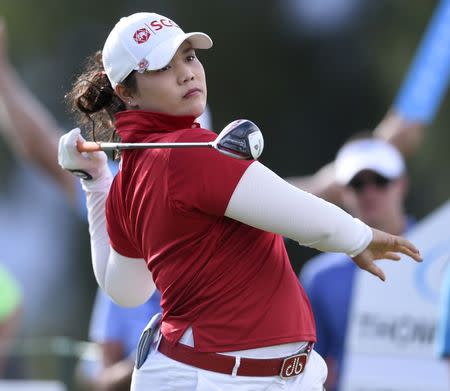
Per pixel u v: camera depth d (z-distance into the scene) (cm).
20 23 5941
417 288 2278
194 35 1459
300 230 1396
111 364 2244
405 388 2264
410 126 2717
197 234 1422
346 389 2278
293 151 5753
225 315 1429
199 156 1392
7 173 5803
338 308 2352
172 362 1455
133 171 1476
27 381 2511
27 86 5853
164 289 1472
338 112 5766
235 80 5825
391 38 5744
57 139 2686
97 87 1561
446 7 2672
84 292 5597
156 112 1466
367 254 1433
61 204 5703
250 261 1437
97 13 5959
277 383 1438
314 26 5809
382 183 2422
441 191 5253
